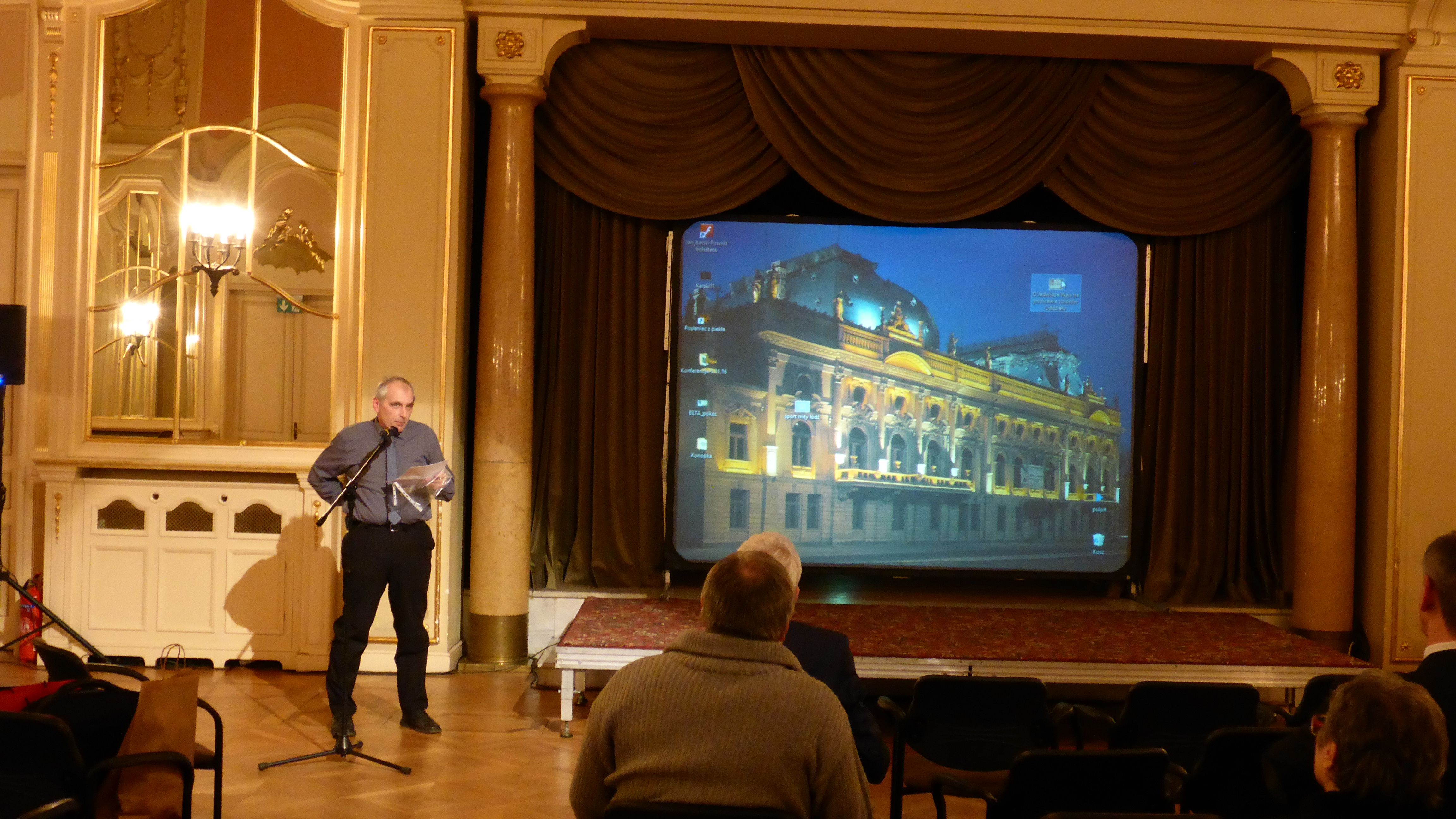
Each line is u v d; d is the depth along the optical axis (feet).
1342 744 5.96
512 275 18.72
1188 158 19.77
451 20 18.53
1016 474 20.26
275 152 18.60
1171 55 19.30
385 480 14.88
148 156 18.58
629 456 20.10
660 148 19.67
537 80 18.58
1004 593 20.83
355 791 12.98
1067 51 19.22
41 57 18.47
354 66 18.51
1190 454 20.25
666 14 18.47
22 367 17.01
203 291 18.63
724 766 6.12
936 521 20.26
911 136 19.53
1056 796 8.55
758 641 6.40
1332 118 18.84
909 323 20.18
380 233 18.49
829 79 19.43
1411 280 18.95
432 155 18.51
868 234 20.16
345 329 18.49
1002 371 20.22
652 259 20.10
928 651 15.51
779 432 20.16
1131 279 20.17
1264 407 20.12
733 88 19.76
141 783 9.23
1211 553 20.07
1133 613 18.80
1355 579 19.81
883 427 20.21
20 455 18.72
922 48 19.33
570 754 14.56
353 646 14.53
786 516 20.18
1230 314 20.11
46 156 18.45
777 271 20.12
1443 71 18.85
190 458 18.34
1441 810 5.88
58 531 18.07
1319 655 15.66
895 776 11.27
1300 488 19.33
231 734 14.98
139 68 18.63
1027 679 11.10
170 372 18.60
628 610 17.88
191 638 18.13
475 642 18.83
